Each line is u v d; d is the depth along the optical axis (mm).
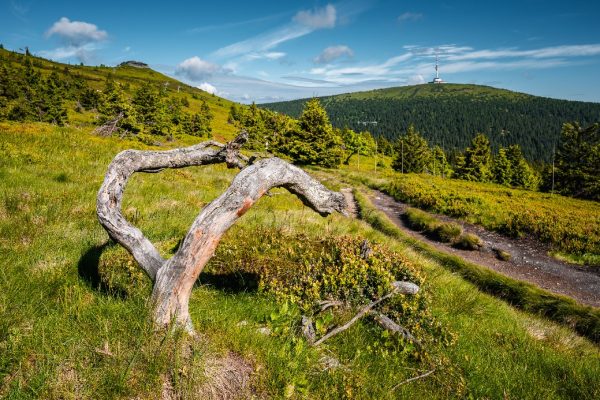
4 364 2785
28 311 3457
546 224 18062
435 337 5238
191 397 2873
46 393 2621
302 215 12844
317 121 54438
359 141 88688
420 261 10797
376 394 3623
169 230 7562
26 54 196000
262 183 3441
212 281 5574
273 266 6402
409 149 94375
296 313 4410
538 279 12922
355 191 28031
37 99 68312
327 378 3570
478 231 18922
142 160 3807
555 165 64938
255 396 3088
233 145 3830
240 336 3773
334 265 6062
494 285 11195
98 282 4562
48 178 10156
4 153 11906
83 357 2998
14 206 7102
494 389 4668
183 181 14766
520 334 7055
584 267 14453
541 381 5215
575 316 9273
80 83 119812
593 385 5312
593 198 59906
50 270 4586
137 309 3539
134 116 43750
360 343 4562
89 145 17641
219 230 3342
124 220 3717
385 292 5418
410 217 19672
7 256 4805
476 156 75812
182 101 155000
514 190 37312
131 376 2887
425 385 4152
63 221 6785
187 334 3426
